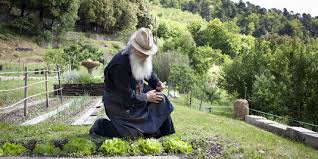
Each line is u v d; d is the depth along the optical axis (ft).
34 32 203.62
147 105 18.76
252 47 108.17
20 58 148.87
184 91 102.47
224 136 21.52
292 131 30.22
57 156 16.76
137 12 303.07
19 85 63.98
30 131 21.65
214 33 312.91
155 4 497.87
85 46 117.50
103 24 255.91
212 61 166.40
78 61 99.86
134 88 18.40
